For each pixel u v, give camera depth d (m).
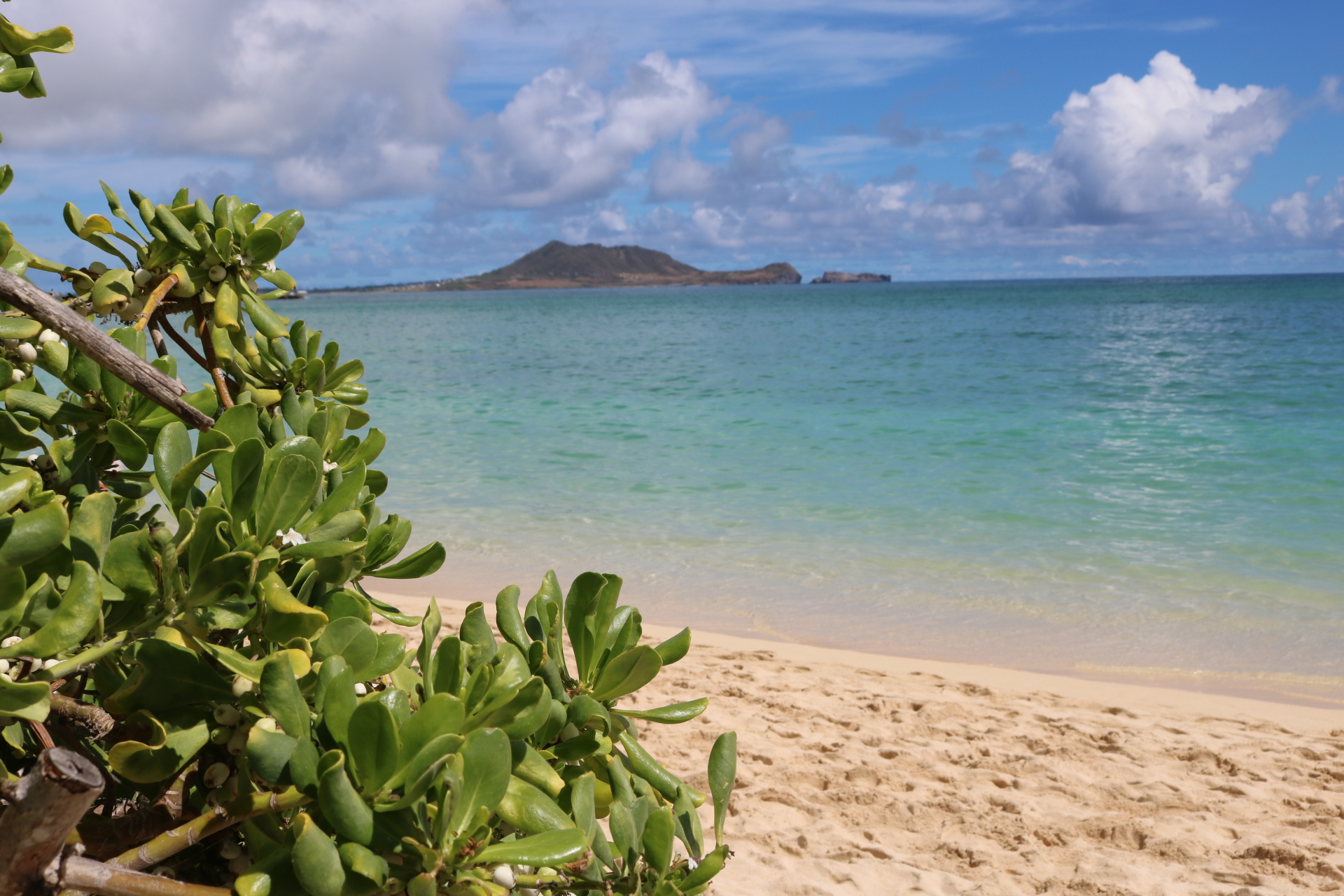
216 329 1.66
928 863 4.04
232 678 1.19
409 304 173.12
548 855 1.14
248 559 1.09
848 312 83.50
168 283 1.57
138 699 1.14
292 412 1.63
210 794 1.21
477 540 10.39
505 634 1.58
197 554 1.15
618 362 35.50
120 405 1.43
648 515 11.49
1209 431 16.70
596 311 107.94
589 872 1.43
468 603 8.10
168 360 1.50
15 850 0.88
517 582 8.84
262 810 1.10
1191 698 6.05
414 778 1.05
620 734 1.68
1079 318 59.62
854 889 3.81
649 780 1.67
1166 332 43.59
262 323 1.65
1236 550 9.56
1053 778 4.83
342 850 1.02
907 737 5.38
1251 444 15.38
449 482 13.59
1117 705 5.91
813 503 12.06
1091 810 4.48
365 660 1.27
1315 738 5.34
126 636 1.12
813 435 17.59
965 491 12.61
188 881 1.27
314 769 1.04
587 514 11.55
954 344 40.16
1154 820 4.34
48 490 1.38
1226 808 4.45
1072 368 28.16
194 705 1.18
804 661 6.78
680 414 20.83
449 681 1.31
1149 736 5.38
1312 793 4.61
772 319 73.25
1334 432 16.12
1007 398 22.05
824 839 4.23
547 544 10.21
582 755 1.54
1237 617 7.68
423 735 1.09
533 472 14.36
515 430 18.84
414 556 1.64
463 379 29.27
